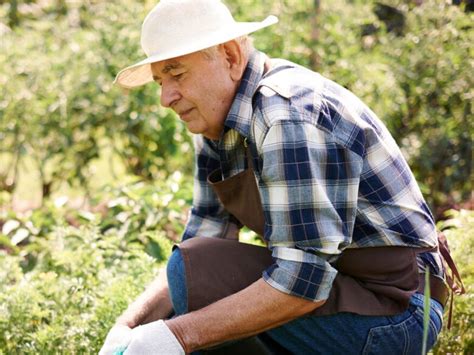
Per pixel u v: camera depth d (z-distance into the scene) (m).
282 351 2.33
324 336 2.26
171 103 2.22
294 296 2.11
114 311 2.75
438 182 5.26
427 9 5.29
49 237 3.83
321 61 5.24
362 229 2.23
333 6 5.41
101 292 2.90
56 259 3.33
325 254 2.12
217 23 2.22
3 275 3.10
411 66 5.23
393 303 2.26
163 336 2.12
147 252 3.71
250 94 2.21
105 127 4.94
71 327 2.71
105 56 5.00
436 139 5.17
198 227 2.64
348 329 2.25
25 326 2.80
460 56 5.16
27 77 4.93
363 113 2.27
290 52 5.23
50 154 4.96
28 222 4.04
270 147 2.09
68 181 5.11
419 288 2.34
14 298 2.84
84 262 3.22
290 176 2.08
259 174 2.17
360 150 2.16
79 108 4.93
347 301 2.23
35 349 2.69
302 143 2.08
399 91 5.11
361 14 5.50
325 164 2.11
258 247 2.33
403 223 2.24
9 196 5.15
